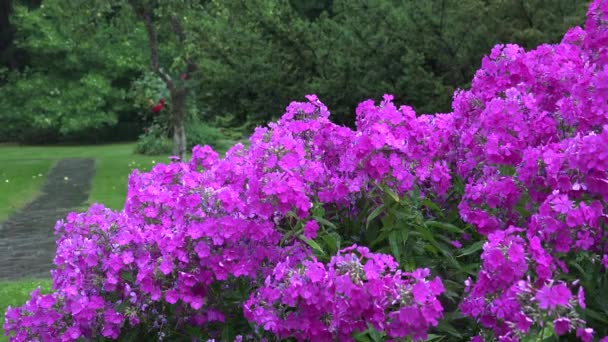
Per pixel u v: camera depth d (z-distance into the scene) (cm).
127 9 1945
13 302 699
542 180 291
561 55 383
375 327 268
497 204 312
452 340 343
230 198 318
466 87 998
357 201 362
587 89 316
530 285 244
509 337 262
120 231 352
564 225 267
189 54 1756
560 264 273
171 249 318
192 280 320
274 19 1092
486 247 263
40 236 1164
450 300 358
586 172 269
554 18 1016
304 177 332
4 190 1802
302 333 289
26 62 4244
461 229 372
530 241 259
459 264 357
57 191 1822
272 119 1050
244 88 1109
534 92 368
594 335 297
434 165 356
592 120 311
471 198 327
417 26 1051
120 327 336
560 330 235
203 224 316
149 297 331
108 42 3944
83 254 345
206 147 411
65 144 4062
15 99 3994
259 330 306
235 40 1134
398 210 339
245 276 331
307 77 1110
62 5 1856
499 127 323
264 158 331
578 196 275
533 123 325
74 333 336
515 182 305
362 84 1023
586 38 375
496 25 1004
